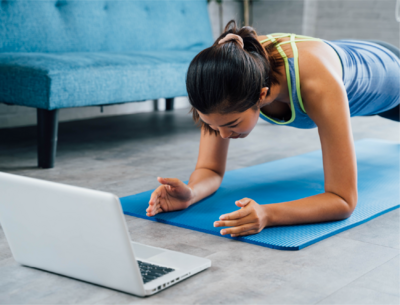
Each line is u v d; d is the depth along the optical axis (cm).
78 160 223
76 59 227
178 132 304
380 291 94
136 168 210
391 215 144
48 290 94
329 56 135
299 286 96
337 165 129
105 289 95
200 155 161
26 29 264
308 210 128
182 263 103
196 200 149
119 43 316
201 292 93
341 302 90
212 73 105
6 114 307
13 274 102
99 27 304
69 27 288
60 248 97
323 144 129
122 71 240
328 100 124
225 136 117
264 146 265
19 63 212
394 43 469
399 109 216
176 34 356
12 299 91
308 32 490
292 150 255
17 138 273
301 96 127
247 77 106
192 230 130
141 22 331
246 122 113
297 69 125
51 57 225
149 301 89
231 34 111
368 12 476
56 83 205
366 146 250
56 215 93
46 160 206
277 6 488
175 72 272
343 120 125
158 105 409
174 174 200
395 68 176
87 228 90
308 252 114
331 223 132
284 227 128
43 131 204
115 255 89
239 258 110
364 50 167
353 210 134
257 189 169
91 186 179
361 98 163
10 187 97
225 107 107
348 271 104
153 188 178
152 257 106
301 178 185
